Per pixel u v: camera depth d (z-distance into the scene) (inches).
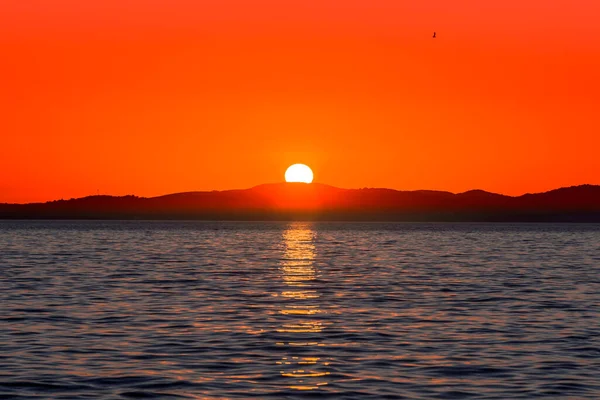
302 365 3513.8
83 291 6589.6
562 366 3501.5
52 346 3939.5
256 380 3218.5
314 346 3983.8
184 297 6181.1
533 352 3828.7
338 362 3582.7
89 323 4714.6
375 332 4434.1
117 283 7357.3
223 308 5482.3
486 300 6067.9
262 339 4180.6
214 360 3614.7
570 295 6437.0
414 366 3499.0
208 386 3112.7
